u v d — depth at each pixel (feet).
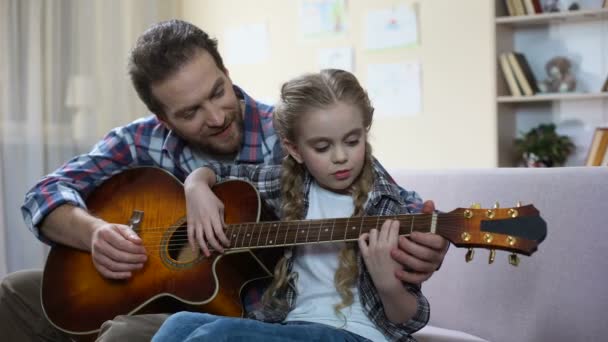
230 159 5.42
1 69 9.86
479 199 5.51
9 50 9.91
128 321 4.09
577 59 10.37
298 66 12.50
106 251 4.90
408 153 11.51
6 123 9.91
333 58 12.10
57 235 5.28
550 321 4.96
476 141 10.91
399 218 3.90
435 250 3.75
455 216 3.73
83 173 5.61
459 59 11.01
